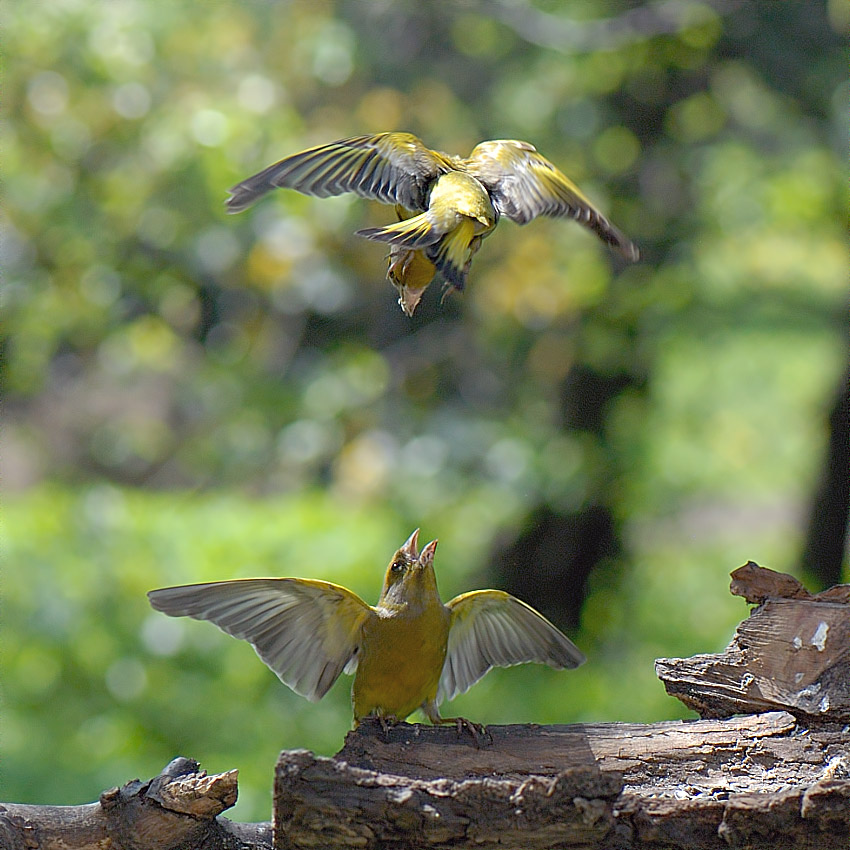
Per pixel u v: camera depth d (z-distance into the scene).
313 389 15.29
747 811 4.09
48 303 14.17
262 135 13.41
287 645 4.69
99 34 13.20
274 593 4.58
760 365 18.61
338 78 13.91
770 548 17.41
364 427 15.30
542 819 4.03
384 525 15.20
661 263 15.24
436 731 4.54
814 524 14.17
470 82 14.92
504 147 4.55
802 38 14.05
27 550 13.03
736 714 4.90
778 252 16.05
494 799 4.03
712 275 15.92
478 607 5.00
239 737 11.41
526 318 14.48
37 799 10.05
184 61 13.66
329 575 13.69
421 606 4.70
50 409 18.72
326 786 3.99
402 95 14.36
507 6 13.56
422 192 4.23
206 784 4.46
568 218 4.43
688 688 5.03
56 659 11.83
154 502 16.52
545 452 15.53
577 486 15.34
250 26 13.91
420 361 16.25
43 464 18.33
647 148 14.91
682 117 14.94
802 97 14.17
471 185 4.18
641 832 4.10
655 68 14.33
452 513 15.52
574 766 4.43
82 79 13.24
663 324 15.55
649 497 17.06
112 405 18.70
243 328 15.95
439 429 15.37
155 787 4.55
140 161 13.47
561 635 4.95
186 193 13.57
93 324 14.90
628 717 12.54
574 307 14.48
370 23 14.45
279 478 16.84
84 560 13.23
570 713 12.66
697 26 13.67
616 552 16.48
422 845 4.00
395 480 15.38
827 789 4.09
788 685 4.77
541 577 16.02
